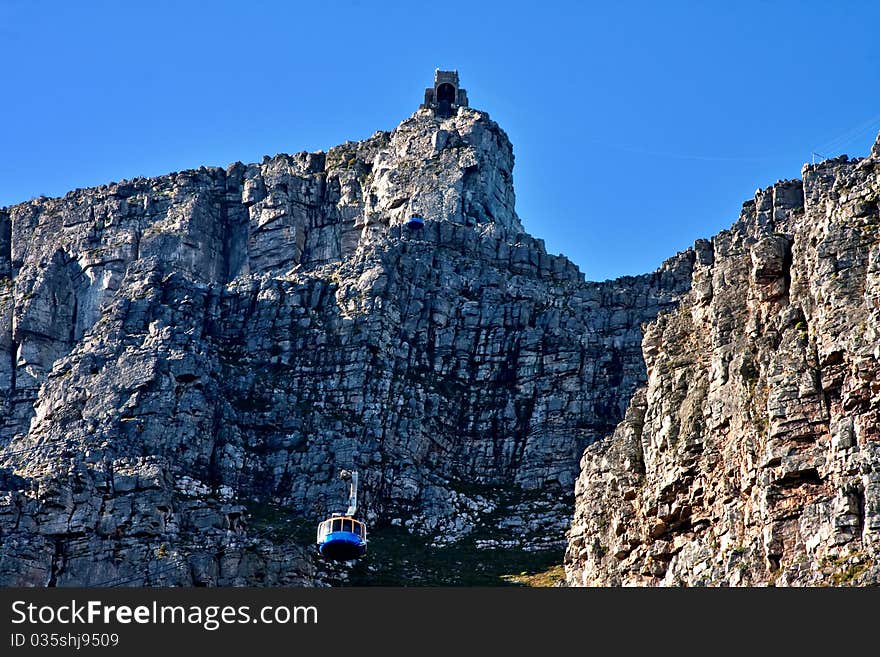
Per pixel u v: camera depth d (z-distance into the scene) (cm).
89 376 18200
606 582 11975
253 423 18138
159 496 15188
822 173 17025
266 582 14512
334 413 18500
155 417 17500
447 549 16900
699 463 11412
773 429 10406
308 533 16550
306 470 17550
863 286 10569
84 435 17288
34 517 14825
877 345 10181
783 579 9769
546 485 18275
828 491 10075
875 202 10962
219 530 15288
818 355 10550
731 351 11556
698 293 12388
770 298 11419
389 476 17750
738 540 10681
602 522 12575
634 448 12412
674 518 11456
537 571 15975
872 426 10031
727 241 12962
